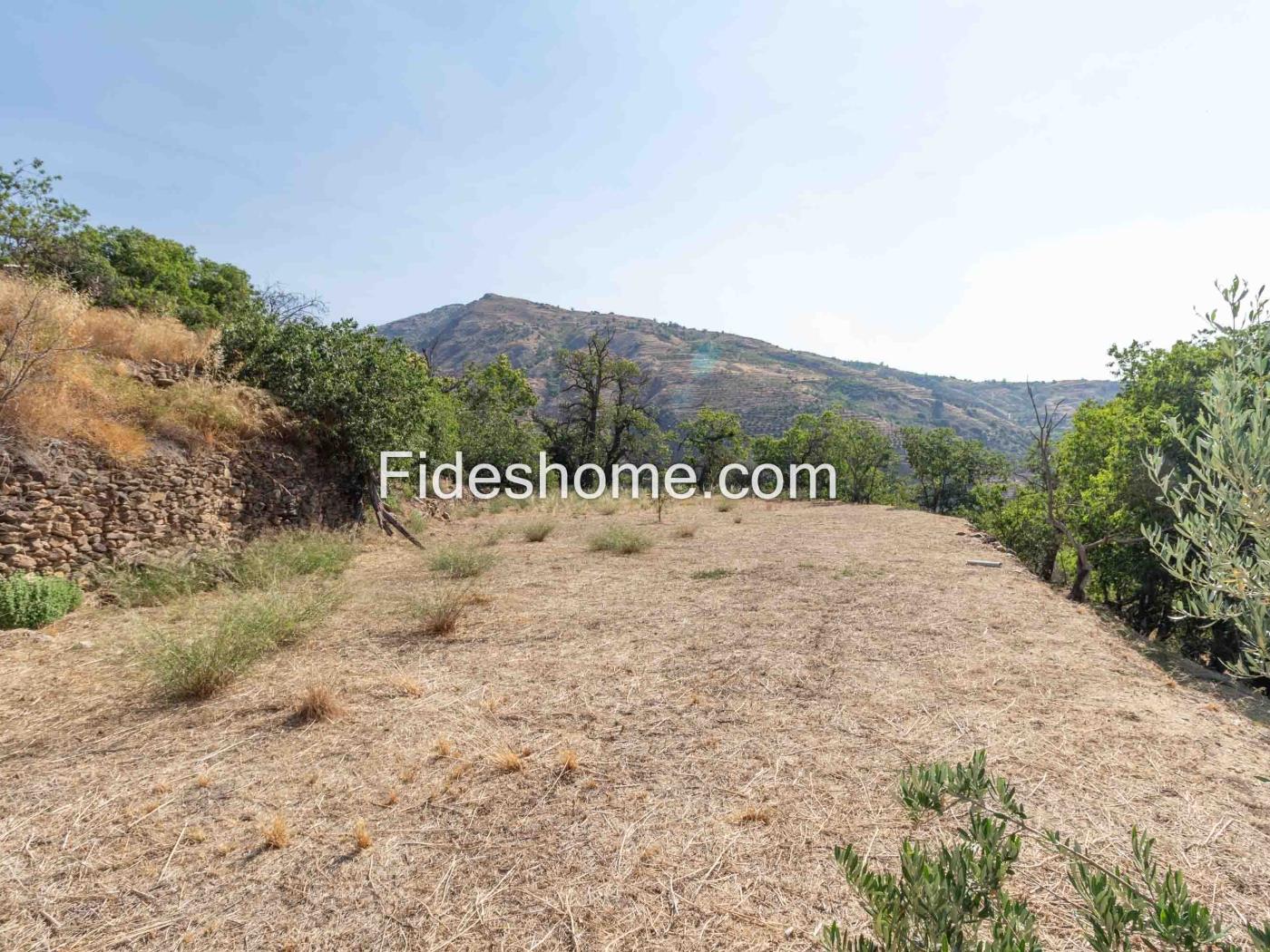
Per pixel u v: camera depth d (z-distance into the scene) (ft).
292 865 8.50
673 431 132.87
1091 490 42.11
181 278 69.67
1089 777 10.14
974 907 3.76
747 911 7.33
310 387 40.45
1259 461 4.81
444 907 7.61
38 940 7.20
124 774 11.14
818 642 18.12
